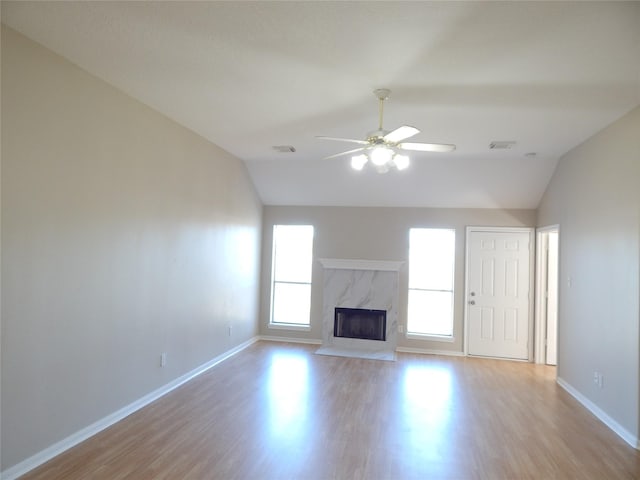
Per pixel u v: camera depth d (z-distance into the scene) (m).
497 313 6.20
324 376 5.00
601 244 4.03
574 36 2.37
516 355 6.11
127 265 3.60
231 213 5.68
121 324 3.55
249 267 6.38
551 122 3.92
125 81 3.27
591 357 4.17
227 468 2.85
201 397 4.18
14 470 2.62
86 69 3.06
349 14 2.22
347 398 4.27
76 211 3.03
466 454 3.15
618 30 2.29
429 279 6.52
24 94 2.60
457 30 2.35
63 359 2.96
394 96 3.38
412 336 6.41
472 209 6.33
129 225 3.61
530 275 6.12
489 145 4.77
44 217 2.77
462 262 6.33
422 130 4.25
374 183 6.16
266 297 6.87
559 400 4.41
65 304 2.96
